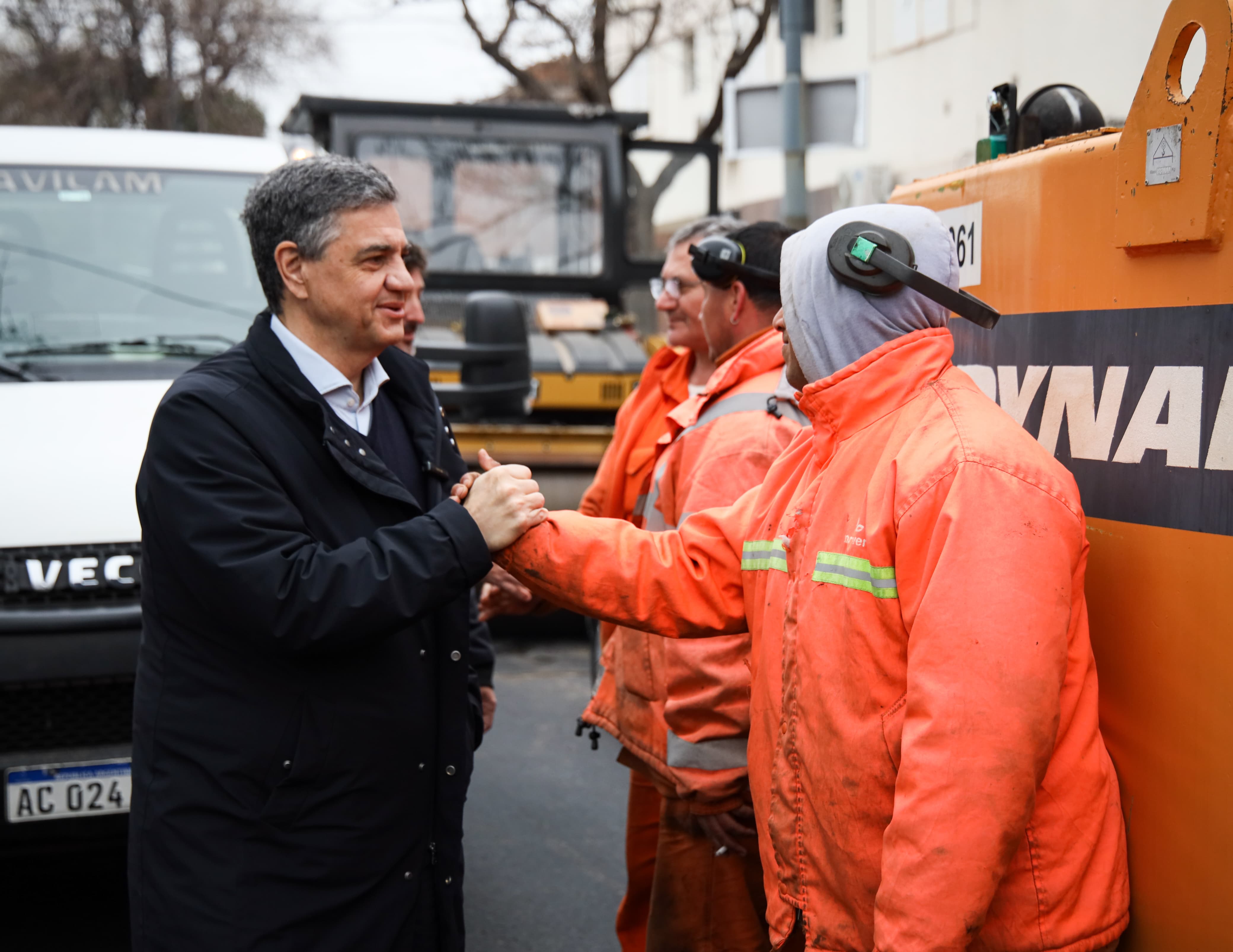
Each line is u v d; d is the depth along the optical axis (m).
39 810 3.12
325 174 1.97
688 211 8.29
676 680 2.36
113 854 3.69
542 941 3.51
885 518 1.56
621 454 3.16
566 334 7.50
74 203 4.49
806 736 1.63
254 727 1.88
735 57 13.68
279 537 1.84
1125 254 1.64
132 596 3.18
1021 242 1.89
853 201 15.97
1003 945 1.55
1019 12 12.10
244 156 4.82
